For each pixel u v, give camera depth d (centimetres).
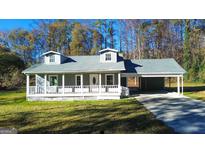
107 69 2659
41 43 6031
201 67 4838
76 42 5875
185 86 4238
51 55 2991
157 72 2855
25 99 2739
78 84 2962
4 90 4116
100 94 2650
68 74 2964
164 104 2002
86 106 2012
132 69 2997
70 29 6131
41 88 2797
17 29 5981
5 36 5981
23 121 1376
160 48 5972
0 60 4578
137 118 1392
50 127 1195
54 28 6034
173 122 1252
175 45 5956
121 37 6072
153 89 3534
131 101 2308
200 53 5131
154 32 5922
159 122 1255
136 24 5909
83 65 2872
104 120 1350
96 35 5928
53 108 1920
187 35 5253
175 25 5922
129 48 6106
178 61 5912
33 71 2714
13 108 1967
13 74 4538
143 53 5969
